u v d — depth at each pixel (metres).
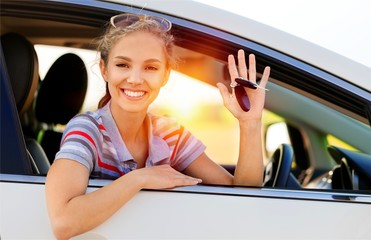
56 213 1.82
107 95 2.14
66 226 1.82
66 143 1.94
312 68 2.06
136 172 1.91
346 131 2.42
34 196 1.90
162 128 2.21
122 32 2.03
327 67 2.05
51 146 2.69
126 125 2.08
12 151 1.97
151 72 2.04
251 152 2.14
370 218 1.91
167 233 1.86
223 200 1.91
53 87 2.70
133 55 2.02
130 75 2.02
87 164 1.92
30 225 1.86
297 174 3.08
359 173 2.23
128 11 2.13
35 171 2.05
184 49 2.17
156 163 2.15
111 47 2.04
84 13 2.16
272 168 2.60
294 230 1.88
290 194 1.94
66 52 2.72
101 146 2.02
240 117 2.14
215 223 1.87
